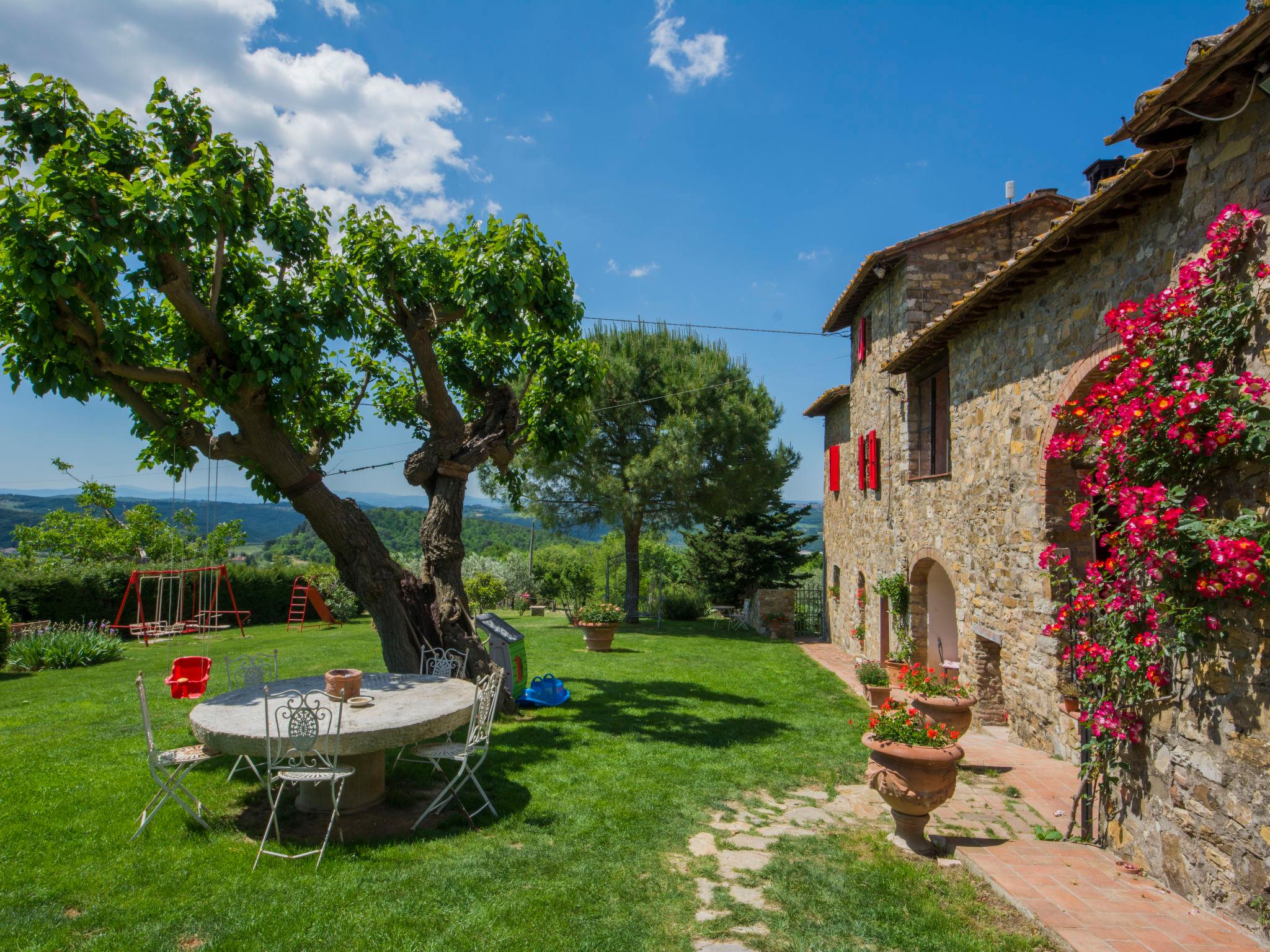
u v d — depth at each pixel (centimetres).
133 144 681
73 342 639
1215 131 404
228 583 1867
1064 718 677
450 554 905
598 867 449
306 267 798
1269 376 354
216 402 724
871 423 1368
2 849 453
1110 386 439
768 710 929
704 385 1931
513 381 1104
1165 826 416
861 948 358
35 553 2577
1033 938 363
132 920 371
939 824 530
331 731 477
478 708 547
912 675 708
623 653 1424
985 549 837
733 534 2658
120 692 973
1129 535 406
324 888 411
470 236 885
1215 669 378
